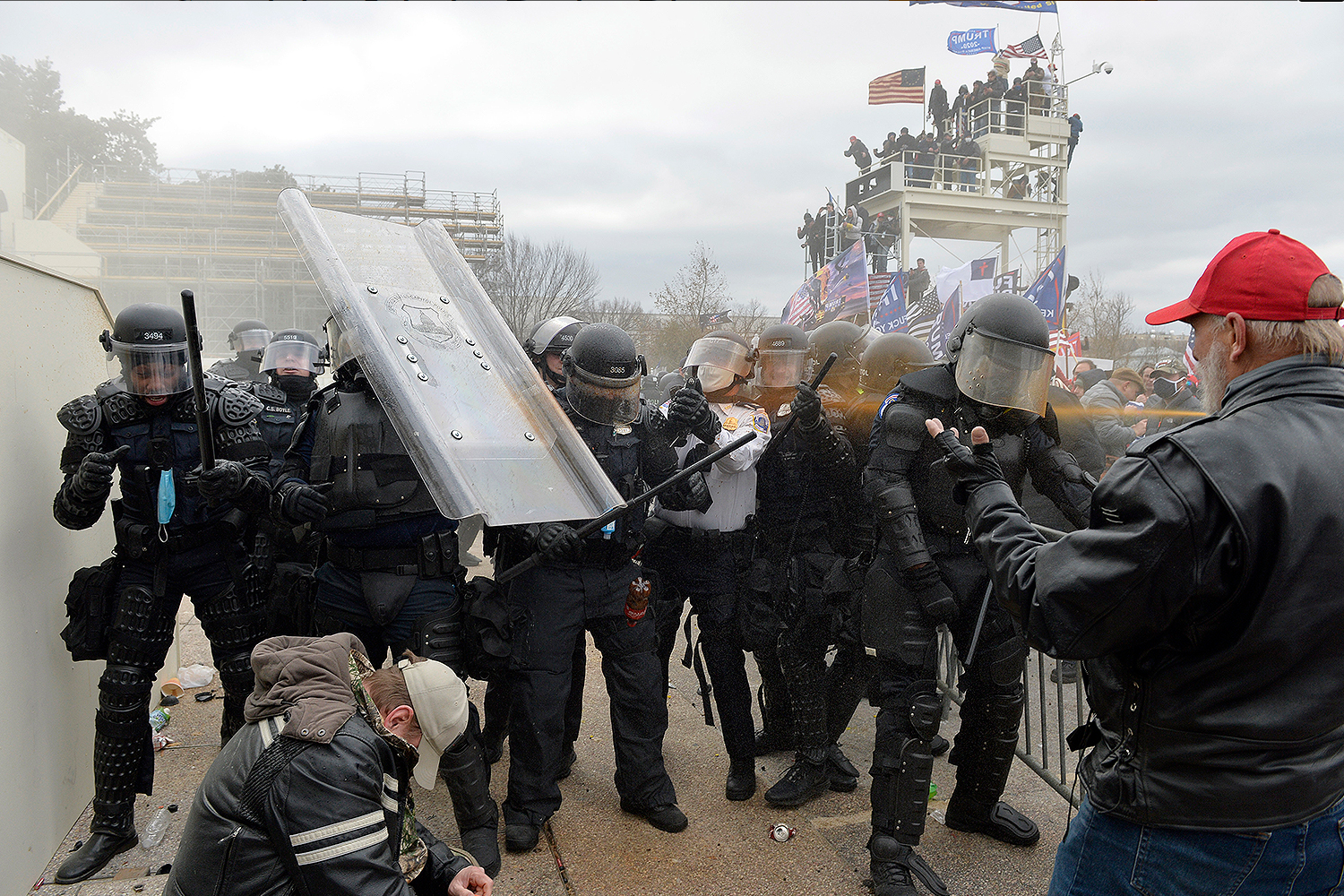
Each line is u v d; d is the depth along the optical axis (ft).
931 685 9.48
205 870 5.30
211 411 10.09
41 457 10.25
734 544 11.87
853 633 10.48
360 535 9.40
